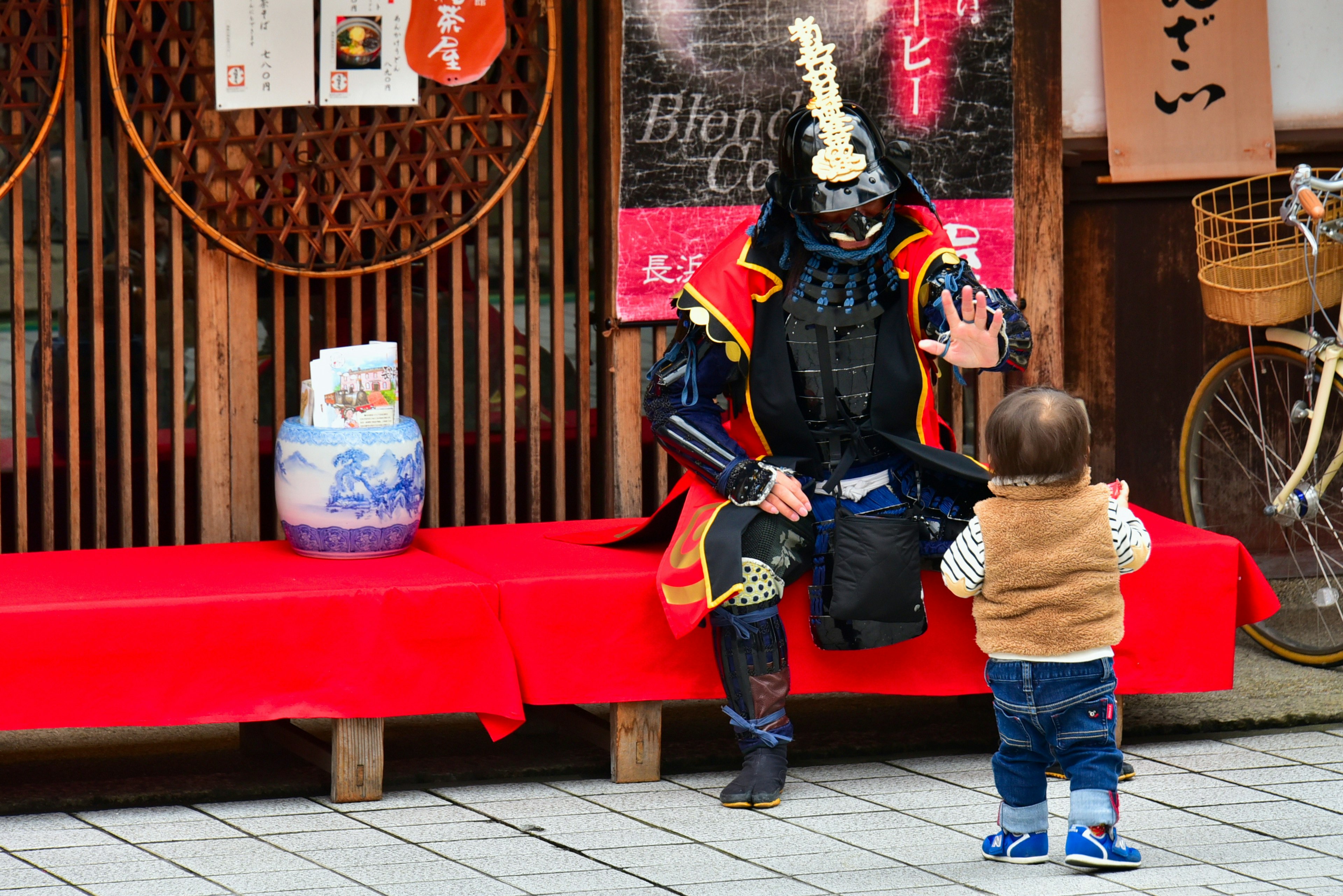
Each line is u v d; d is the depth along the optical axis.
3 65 6.93
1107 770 5.08
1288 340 7.93
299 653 5.77
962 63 7.82
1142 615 6.27
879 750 6.59
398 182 7.55
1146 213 8.80
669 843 5.44
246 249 7.19
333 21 7.09
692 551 5.92
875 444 6.11
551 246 7.61
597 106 7.73
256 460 7.34
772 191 6.00
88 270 7.79
